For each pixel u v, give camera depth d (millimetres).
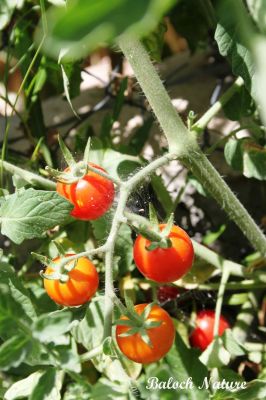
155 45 414
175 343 347
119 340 290
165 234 280
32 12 458
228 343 370
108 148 413
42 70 430
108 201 305
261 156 376
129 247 375
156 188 424
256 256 454
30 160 438
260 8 190
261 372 403
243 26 131
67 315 248
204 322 414
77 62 428
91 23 108
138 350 286
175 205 430
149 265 289
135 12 108
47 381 271
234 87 385
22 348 251
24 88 459
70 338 336
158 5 107
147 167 304
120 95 451
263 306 451
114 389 288
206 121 382
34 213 291
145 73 302
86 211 302
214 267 417
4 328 260
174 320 406
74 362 261
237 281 458
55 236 412
